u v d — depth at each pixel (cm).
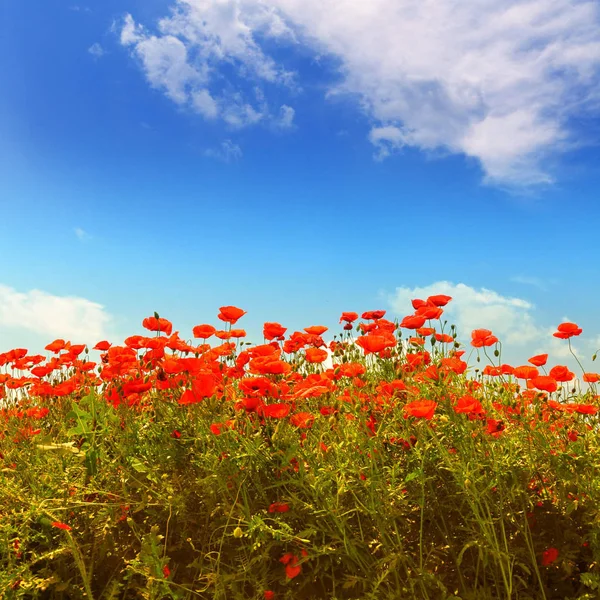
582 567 122
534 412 135
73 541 111
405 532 124
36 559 115
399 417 127
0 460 149
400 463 129
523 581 109
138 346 162
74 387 172
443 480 127
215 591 108
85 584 108
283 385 130
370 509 112
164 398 153
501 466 120
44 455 144
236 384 159
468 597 108
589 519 118
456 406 120
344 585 107
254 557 113
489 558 116
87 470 126
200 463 129
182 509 122
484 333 155
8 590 109
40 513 118
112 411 145
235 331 171
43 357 202
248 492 128
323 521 119
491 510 121
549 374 143
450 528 126
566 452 127
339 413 130
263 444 128
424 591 107
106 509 121
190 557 127
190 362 131
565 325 166
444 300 162
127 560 119
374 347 143
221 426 124
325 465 119
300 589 113
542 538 124
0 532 117
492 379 152
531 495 129
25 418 172
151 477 126
